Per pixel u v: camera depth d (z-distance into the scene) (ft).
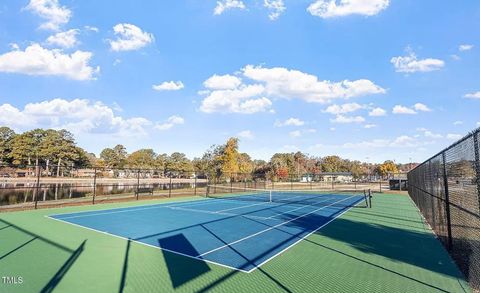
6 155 225.15
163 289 16.79
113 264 21.25
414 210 56.13
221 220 42.04
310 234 32.55
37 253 23.77
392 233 33.35
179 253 24.29
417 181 60.34
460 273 19.67
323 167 325.42
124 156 334.85
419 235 32.30
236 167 157.89
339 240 29.55
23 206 54.39
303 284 17.74
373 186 165.17
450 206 26.32
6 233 31.07
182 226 36.81
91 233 31.89
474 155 19.52
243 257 23.31
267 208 58.54
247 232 33.37
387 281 18.25
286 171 219.20
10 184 145.07
